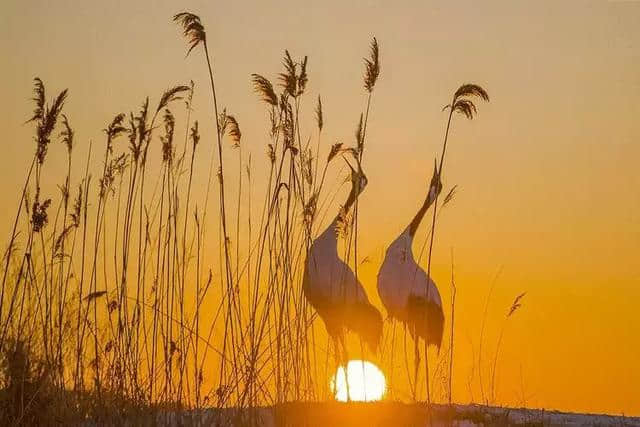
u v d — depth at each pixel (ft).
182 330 44.21
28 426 42.39
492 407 57.11
